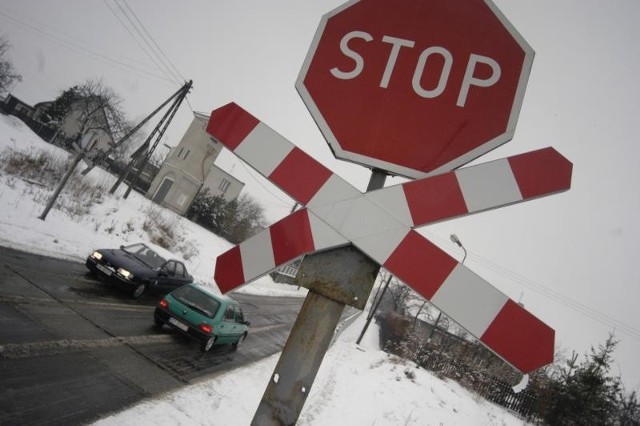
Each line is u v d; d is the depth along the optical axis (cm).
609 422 2241
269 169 130
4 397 418
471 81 137
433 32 146
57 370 518
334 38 154
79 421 431
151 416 505
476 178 116
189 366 762
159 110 2375
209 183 5219
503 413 1984
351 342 2480
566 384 2188
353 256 122
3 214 1174
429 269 111
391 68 145
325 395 1009
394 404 1191
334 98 145
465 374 2242
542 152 115
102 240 1549
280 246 125
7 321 590
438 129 133
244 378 847
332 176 126
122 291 1070
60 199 1692
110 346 675
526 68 135
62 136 4094
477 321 104
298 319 125
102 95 4106
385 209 119
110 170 4250
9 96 4084
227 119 138
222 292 131
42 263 963
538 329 100
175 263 1267
